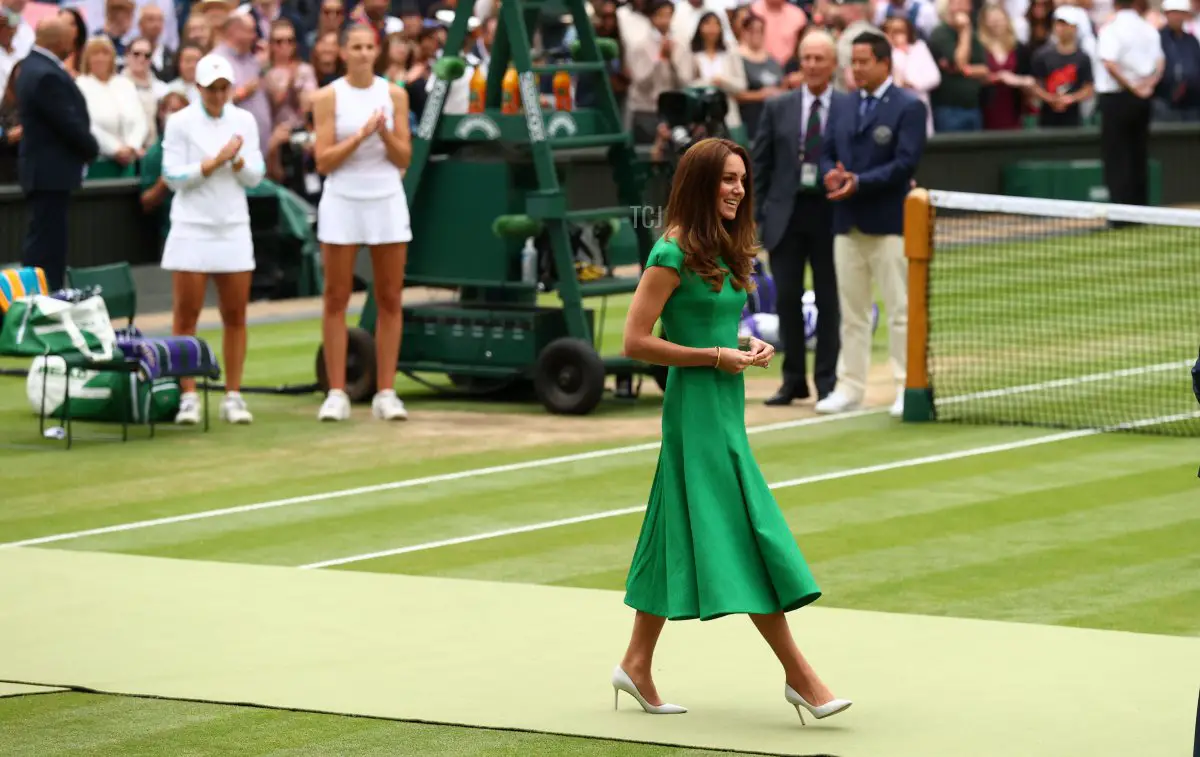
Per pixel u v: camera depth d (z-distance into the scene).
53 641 20.61
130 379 33.59
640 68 54.72
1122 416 34.47
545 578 23.38
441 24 54.53
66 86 42.91
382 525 26.36
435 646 20.34
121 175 49.22
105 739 17.19
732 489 17.31
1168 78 69.38
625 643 20.45
